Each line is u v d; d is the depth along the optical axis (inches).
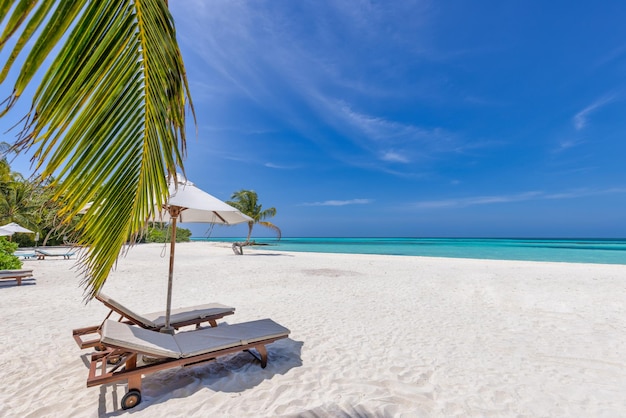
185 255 716.0
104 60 33.6
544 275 400.8
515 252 1059.9
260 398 105.9
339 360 138.0
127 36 35.0
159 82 40.6
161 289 301.9
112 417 94.7
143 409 99.0
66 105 31.8
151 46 38.0
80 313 210.1
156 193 47.4
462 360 139.6
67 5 27.7
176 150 43.6
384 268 479.5
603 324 194.4
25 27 25.6
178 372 124.6
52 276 364.2
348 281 354.3
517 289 307.1
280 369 128.1
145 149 44.3
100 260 45.9
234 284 332.8
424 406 102.6
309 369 128.6
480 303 250.1
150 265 493.7
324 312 219.8
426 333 175.9
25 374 122.6
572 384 118.5
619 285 324.5
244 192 1118.4
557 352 149.3
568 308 234.5
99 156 38.5
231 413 97.0
